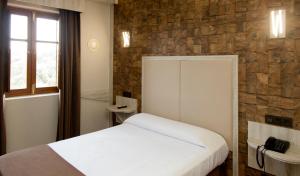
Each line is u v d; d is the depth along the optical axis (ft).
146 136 8.27
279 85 6.85
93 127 12.18
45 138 10.33
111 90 12.85
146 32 10.73
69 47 10.43
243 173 7.81
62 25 10.19
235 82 7.77
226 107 8.00
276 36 6.59
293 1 6.42
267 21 6.99
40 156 6.38
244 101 7.63
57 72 10.62
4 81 8.88
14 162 5.97
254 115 7.43
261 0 7.09
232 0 7.76
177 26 9.46
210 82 8.39
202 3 8.58
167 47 9.89
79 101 10.95
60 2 9.84
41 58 10.19
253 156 7.40
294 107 6.59
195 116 8.93
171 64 9.67
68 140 7.77
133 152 6.84
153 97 10.53
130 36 11.54
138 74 11.27
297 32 6.40
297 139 6.57
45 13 10.02
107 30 12.38
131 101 11.71
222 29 8.06
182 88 9.30
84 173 5.50
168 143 7.59
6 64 8.89
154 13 10.31
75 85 10.83
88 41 11.54
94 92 12.03
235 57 7.72
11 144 9.27
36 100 9.92
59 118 10.38
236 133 7.86
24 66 9.70
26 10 9.50
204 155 6.66
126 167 5.85
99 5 11.91
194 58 8.87
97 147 7.19
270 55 6.98
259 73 7.25
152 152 6.84
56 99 10.59
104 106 12.59
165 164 6.03
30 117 9.78
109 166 5.91
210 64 8.36
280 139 6.84
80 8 10.50
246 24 7.46
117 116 12.57
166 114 10.00
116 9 12.29
